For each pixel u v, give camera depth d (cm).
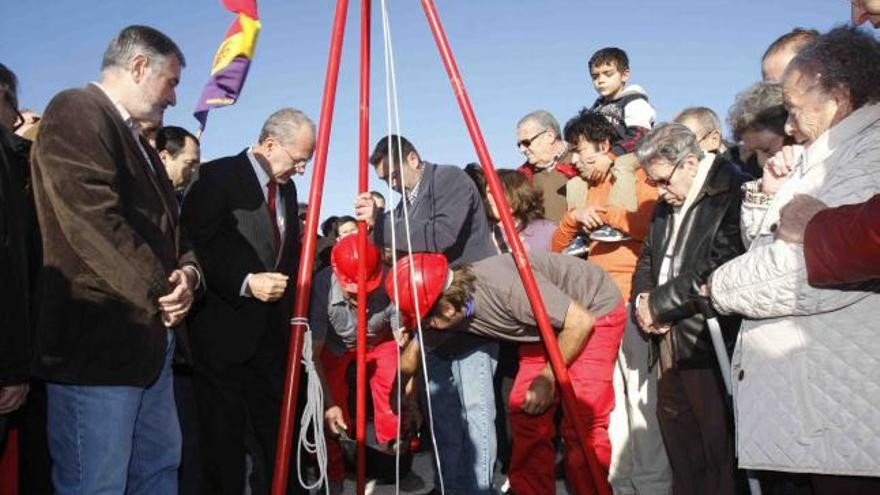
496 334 291
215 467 306
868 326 179
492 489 318
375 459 429
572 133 384
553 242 393
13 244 204
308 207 249
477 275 283
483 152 253
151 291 221
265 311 312
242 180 310
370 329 395
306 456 410
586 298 296
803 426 185
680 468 303
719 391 281
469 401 317
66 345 218
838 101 190
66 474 223
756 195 242
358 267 272
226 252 306
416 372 349
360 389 271
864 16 206
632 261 366
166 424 257
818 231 171
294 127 312
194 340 308
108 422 223
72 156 214
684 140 286
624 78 476
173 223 255
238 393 311
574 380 293
